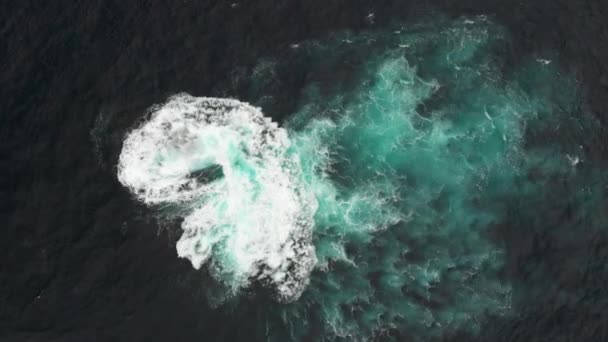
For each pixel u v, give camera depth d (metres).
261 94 59.31
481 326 51.31
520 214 55.41
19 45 59.41
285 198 55.75
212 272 52.50
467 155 57.56
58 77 58.44
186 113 58.19
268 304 51.53
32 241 52.62
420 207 55.56
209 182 56.16
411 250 53.97
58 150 55.91
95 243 52.88
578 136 58.41
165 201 55.09
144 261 52.53
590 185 56.53
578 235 54.59
